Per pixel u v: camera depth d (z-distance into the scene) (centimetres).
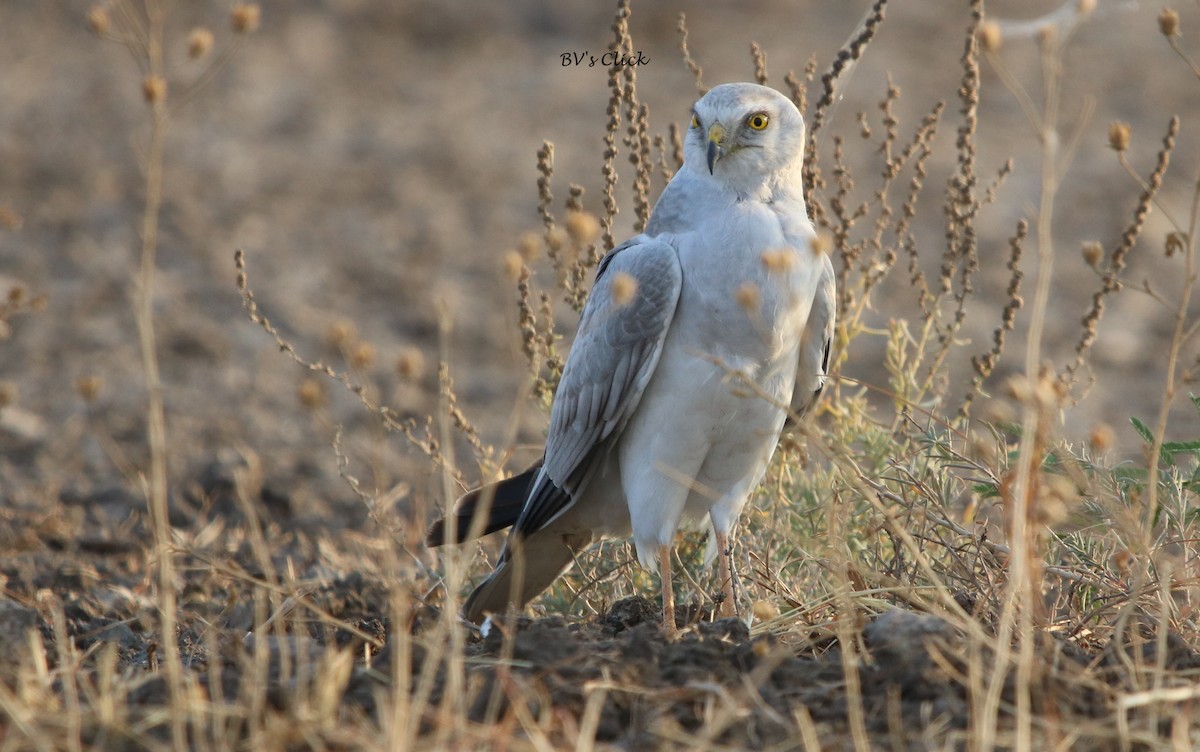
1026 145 2606
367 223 2255
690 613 867
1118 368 1752
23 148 2491
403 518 1257
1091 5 722
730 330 846
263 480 1363
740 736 623
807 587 879
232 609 947
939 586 706
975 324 1844
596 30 3384
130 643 871
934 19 3444
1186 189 2414
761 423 870
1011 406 1422
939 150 2545
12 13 3288
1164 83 2998
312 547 1191
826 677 683
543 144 978
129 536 1195
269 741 591
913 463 936
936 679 657
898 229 1027
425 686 610
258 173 2467
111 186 2331
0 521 1201
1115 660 703
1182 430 1541
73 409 1533
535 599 978
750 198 870
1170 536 877
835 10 3522
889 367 1038
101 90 2853
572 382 898
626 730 637
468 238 2198
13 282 1906
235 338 1778
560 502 913
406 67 3159
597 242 1080
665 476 879
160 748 599
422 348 1800
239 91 2884
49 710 616
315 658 692
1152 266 2106
